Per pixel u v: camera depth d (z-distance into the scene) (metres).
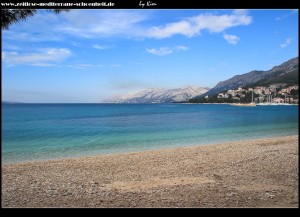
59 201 8.32
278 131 34.09
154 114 82.12
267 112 95.75
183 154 17.31
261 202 7.99
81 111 106.50
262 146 20.17
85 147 22.92
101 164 14.88
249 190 9.24
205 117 65.50
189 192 9.16
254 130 35.50
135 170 13.34
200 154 17.17
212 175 11.79
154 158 16.22
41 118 63.47
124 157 16.78
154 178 11.59
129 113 89.12
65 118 63.47
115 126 42.09
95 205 7.93
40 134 32.38
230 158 15.57
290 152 16.98
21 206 7.83
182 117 65.88
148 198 8.58
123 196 8.83
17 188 9.91
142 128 38.62
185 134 31.38
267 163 13.80
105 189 9.88
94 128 39.19
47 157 18.78
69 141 26.53
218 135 30.33
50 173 12.99
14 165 14.89
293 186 9.67
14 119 59.81
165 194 9.00
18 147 23.11
